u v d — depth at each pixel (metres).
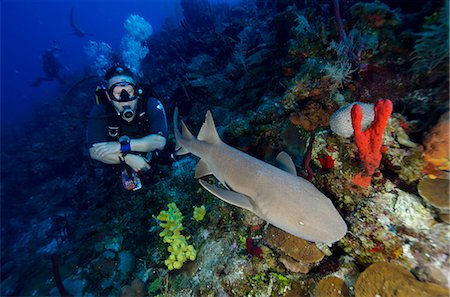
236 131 4.54
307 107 3.78
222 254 3.52
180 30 13.35
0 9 88.00
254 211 2.78
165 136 5.12
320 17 5.58
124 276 4.64
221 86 7.78
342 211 2.80
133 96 4.81
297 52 4.70
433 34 2.96
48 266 6.00
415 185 2.53
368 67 3.64
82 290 4.79
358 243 2.49
